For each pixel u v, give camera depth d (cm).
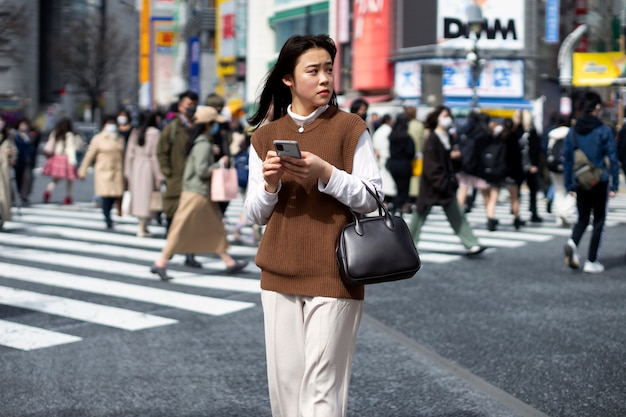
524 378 684
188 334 841
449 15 4628
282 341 430
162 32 10231
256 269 1263
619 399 628
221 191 1145
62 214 2142
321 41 428
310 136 427
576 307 976
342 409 426
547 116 4722
